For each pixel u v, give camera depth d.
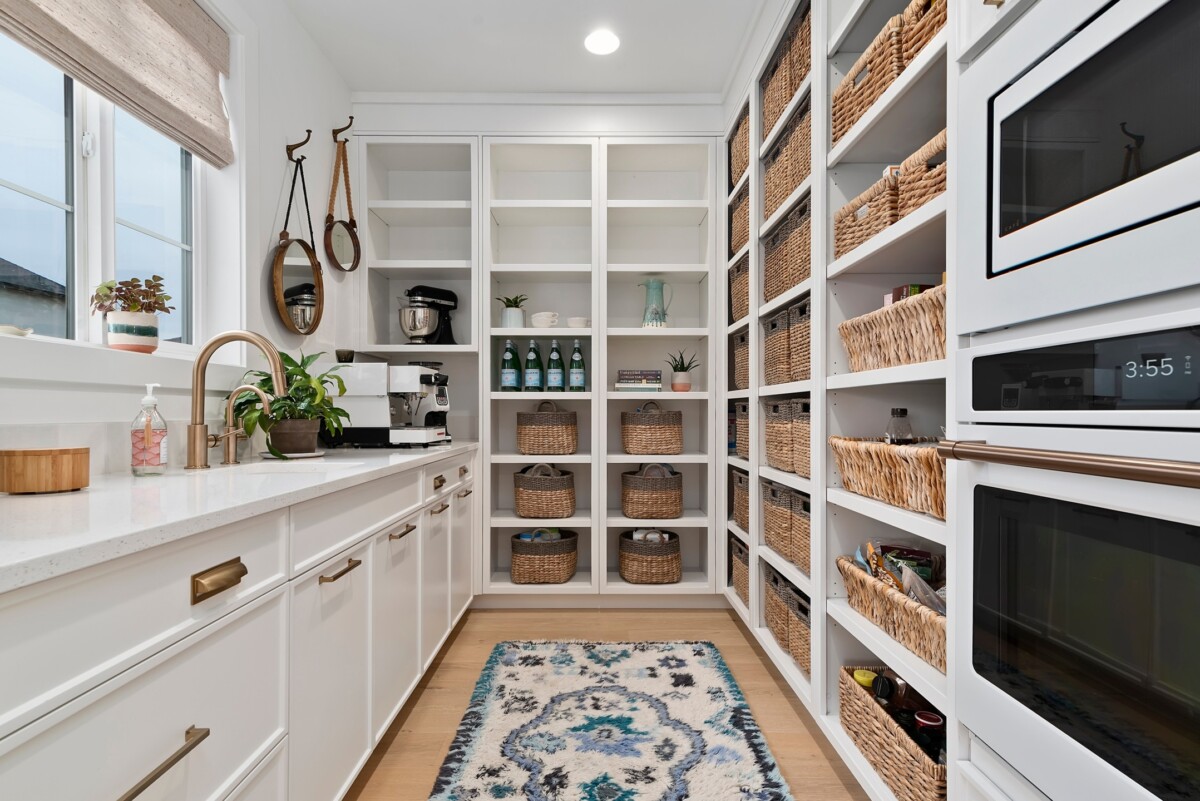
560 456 3.00
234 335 1.58
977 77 0.96
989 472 0.96
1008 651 0.92
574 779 1.61
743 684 2.20
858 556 1.65
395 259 3.26
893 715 1.41
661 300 3.11
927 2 1.24
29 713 0.62
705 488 3.19
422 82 2.84
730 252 2.98
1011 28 0.90
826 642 1.72
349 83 2.84
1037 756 0.84
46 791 0.65
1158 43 0.65
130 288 1.54
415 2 2.25
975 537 1.00
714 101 2.96
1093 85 0.74
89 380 1.36
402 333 3.23
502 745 1.76
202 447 1.58
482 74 2.78
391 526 1.71
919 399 1.73
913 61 1.21
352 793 1.58
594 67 2.72
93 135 1.51
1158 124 0.65
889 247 1.38
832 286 1.71
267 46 2.12
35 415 1.24
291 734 1.16
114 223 1.57
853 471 1.56
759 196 2.42
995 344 0.94
